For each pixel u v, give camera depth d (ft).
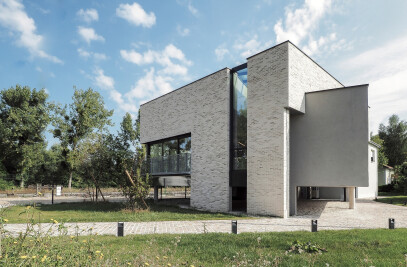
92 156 67.46
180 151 65.26
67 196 102.22
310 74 49.44
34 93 147.43
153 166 72.02
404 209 51.55
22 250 11.76
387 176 122.83
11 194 99.40
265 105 45.88
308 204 60.49
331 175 43.80
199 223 35.45
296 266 16.58
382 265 16.72
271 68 45.60
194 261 17.66
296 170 46.55
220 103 53.36
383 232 27.07
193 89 60.54
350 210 50.14
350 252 19.76
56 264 11.56
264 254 18.88
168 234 27.27
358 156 42.14
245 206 57.26
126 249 20.16
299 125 47.29
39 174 150.10
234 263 17.10
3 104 144.77
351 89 43.60
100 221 37.45
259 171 45.50
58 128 130.21
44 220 36.47
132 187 51.16
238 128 51.16
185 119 62.13
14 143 140.26
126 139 137.39
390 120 177.37
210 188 53.67
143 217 41.34
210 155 54.49
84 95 135.95
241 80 51.65
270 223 35.35
